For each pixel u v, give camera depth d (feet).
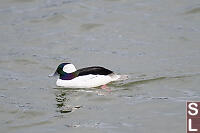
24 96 52.13
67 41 72.74
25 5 92.12
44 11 87.35
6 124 45.14
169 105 47.16
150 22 77.61
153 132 41.37
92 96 50.83
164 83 53.21
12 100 51.06
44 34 76.38
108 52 66.80
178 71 56.75
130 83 53.67
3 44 72.59
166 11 81.87
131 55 64.75
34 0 94.43
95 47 69.31
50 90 53.57
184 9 81.82
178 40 69.10
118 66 60.59
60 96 51.55
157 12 81.92
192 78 53.98
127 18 80.43
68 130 42.88
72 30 77.46
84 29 77.46
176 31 72.79
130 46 68.44
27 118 46.37
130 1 88.79
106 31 75.82
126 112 46.14
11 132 43.19
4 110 48.39
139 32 73.82
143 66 59.72
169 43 68.28
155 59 62.13
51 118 45.96
